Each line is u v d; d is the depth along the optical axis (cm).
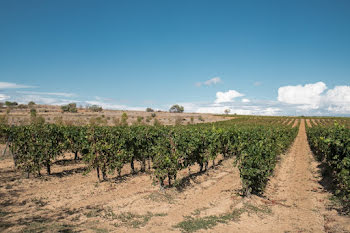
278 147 1822
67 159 1695
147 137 1412
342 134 1061
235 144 1900
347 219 702
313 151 2477
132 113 8256
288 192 1034
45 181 1136
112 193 985
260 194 977
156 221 704
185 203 877
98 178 1198
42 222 666
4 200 860
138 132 1445
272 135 1886
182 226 664
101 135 1204
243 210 791
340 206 830
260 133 1922
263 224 696
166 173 995
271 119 8138
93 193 980
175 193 982
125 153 1279
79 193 977
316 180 1244
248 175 905
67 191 999
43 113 5962
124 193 987
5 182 1076
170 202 880
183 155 1207
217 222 700
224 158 2000
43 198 903
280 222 714
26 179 1143
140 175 1316
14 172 1252
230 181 1201
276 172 1408
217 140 1728
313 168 1569
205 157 1453
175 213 776
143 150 1404
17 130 1233
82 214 749
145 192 995
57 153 1388
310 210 817
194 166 1630
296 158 2041
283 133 2411
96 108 8019
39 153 1201
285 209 824
